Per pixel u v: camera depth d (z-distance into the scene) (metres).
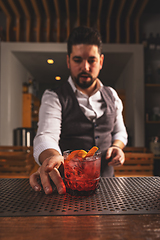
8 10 2.93
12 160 1.86
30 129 3.26
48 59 3.25
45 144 0.81
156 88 3.08
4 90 2.89
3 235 0.33
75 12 3.18
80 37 0.93
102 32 3.17
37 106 4.58
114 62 3.29
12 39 3.15
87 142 1.09
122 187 0.59
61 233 0.33
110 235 0.33
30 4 3.01
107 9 3.04
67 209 0.44
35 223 0.37
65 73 4.04
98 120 1.10
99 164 0.55
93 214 0.41
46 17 3.17
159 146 2.72
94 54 0.94
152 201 0.48
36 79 4.54
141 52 2.89
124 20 3.18
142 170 1.96
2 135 2.88
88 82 1.00
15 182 0.65
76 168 0.51
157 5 3.01
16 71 3.23
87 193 0.51
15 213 0.42
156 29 3.23
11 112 3.00
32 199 0.50
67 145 1.10
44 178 0.56
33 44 2.92
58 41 3.08
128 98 3.29
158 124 3.19
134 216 0.40
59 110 1.06
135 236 0.33
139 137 2.90
